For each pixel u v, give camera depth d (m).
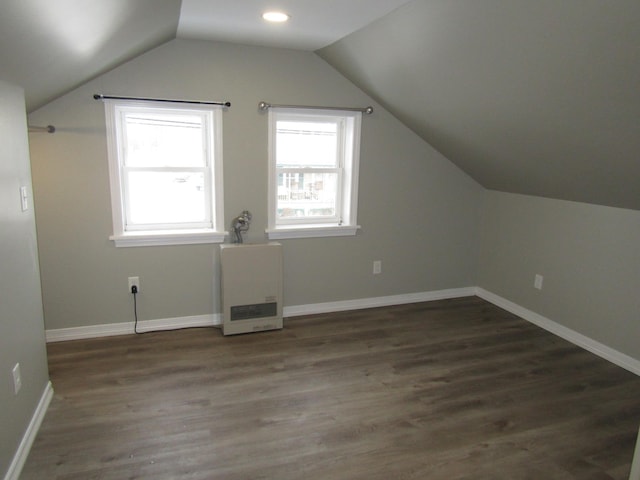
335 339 3.43
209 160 3.44
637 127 2.15
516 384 2.84
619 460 2.17
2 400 1.84
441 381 2.86
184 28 2.82
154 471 2.02
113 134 3.09
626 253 3.05
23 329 2.12
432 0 2.11
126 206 3.31
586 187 3.06
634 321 3.02
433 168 4.07
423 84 2.98
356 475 2.03
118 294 3.33
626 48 1.74
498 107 2.72
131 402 2.53
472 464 2.12
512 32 2.03
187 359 3.05
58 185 3.04
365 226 3.95
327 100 3.57
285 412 2.49
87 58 2.28
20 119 2.14
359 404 2.59
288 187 3.73
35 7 1.27
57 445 2.16
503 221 4.11
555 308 3.62
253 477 2.00
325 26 2.69
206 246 3.47
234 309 3.41
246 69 3.30
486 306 4.21
